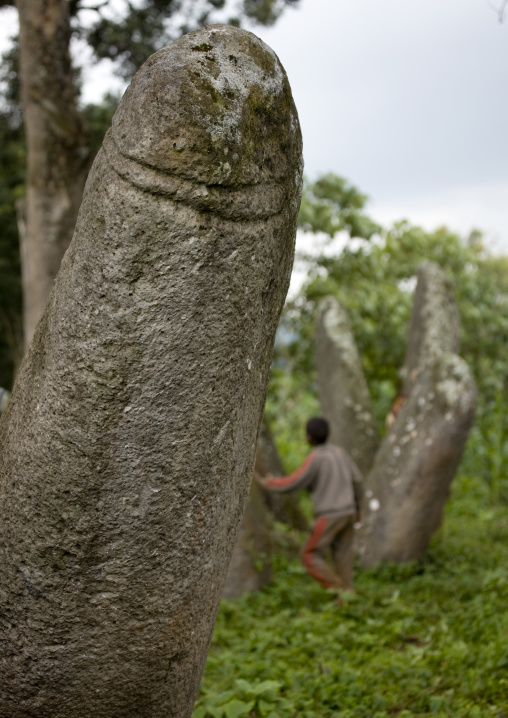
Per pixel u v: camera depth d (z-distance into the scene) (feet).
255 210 5.98
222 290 5.92
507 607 16.07
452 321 25.22
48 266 26.45
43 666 6.45
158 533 6.28
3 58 33.73
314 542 19.06
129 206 5.56
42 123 25.88
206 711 10.19
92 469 5.98
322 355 29.12
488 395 43.86
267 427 27.40
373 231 41.50
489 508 31.42
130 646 6.54
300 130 6.60
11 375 53.52
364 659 13.51
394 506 22.38
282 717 10.56
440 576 20.52
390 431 23.73
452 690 11.46
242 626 16.24
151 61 5.65
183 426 6.08
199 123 5.53
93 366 5.80
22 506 6.16
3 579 6.30
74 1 28.89
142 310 5.73
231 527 7.16
